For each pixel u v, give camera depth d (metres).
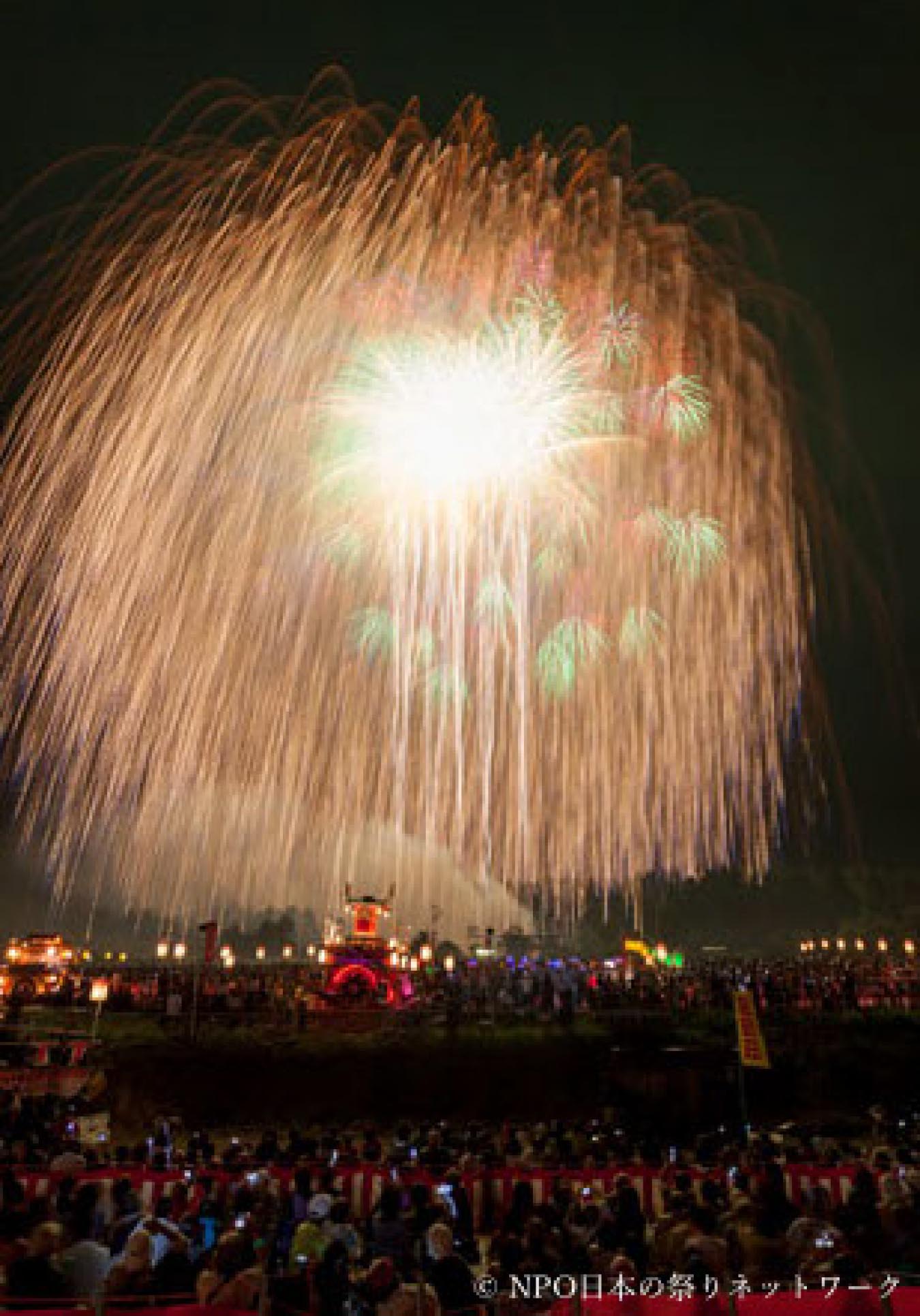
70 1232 13.05
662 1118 29.28
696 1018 32.88
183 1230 13.63
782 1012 33.16
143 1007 35.03
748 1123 29.06
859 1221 13.42
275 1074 29.56
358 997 37.03
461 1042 30.48
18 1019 32.91
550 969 37.19
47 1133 20.56
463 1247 15.26
